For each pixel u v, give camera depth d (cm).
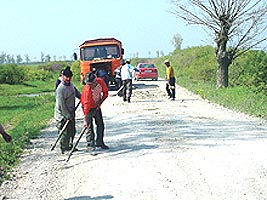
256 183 849
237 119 1639
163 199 780
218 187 832
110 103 2300
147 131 1413
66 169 1016
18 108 2670
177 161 1023
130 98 2473
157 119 1662
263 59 2572
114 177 924
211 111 1891
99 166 1017
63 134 1150
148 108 2038
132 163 1023
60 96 1116
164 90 3048
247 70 2827
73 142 1219
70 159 1103
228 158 1038
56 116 1146
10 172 1012
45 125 1681
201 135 1320
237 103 2038
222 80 2881
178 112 1869
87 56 2998
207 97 2441
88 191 850
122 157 1084
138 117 1738
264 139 1243
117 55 2994
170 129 1437
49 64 7725
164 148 1158
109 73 2973
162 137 1307
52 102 2817
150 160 1040
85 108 1111
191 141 1238
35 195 846
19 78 5450
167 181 877
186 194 800
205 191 812
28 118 1994
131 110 1977
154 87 3338
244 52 2972
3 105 2880
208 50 5738
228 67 3055
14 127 1806
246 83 2639
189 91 2989
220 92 2547
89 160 1080
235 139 1251
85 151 1178
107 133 1423
